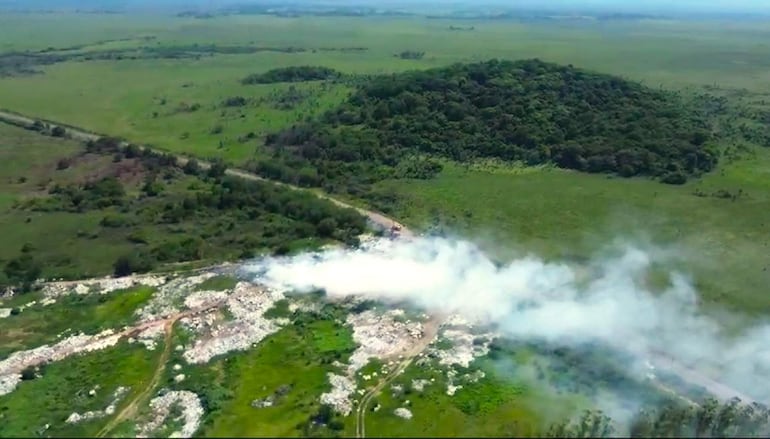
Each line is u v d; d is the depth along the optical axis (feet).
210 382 406.62
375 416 373.61
